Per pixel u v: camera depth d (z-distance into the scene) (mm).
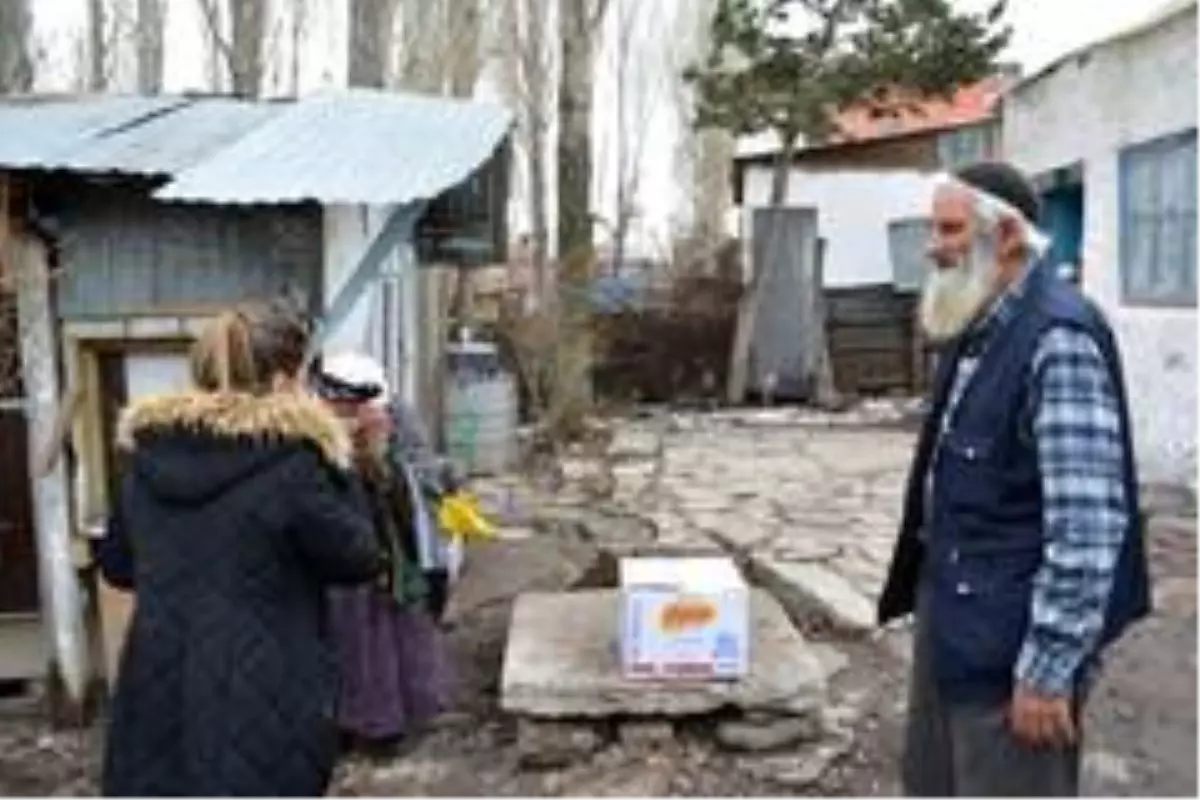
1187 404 10688
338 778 5371
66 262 6070
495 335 14867
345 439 3723
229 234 6043
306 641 3545
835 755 5371
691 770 5254
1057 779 3121
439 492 5762
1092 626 2957
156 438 3582
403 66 21391
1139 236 11539
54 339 6098
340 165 5773
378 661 5523
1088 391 3000
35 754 5840
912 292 19828
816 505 10820
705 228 27391
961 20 17469
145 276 6078
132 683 3521
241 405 3535
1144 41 11234
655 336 18891
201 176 5539
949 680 3229
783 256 18766
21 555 6406
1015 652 3117
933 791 3490
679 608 5336
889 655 6750
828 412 17859
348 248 5980
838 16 17766
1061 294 3115
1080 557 2941
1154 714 5703
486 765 5469
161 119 6637
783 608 7184
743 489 11664
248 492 3490
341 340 6031
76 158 5758
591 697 5328
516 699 5328
